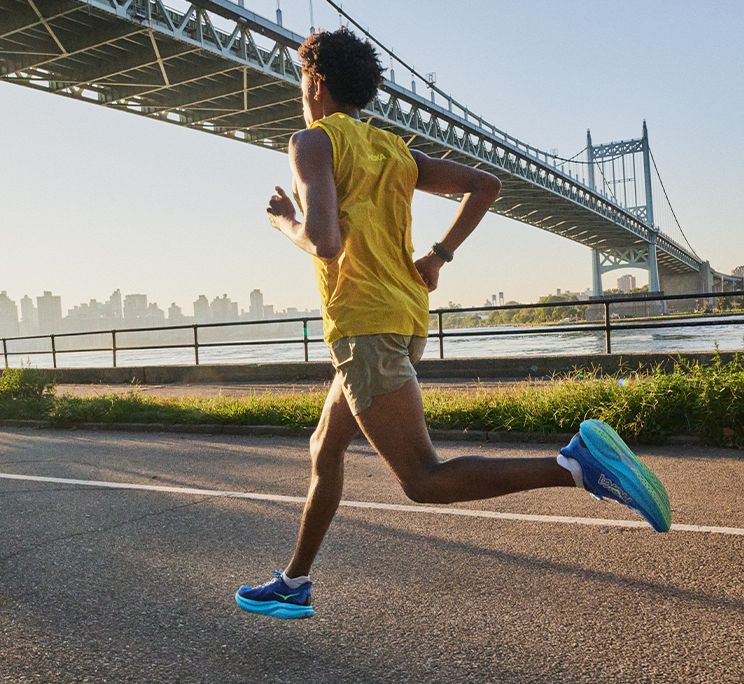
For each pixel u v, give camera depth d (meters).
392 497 4.12
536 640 2.15
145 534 3.58
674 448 5.08
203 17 37.91
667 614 2.29
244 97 44.72
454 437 5.95
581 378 7.27
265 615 2.32
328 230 1.65
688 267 143.00
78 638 2.33
